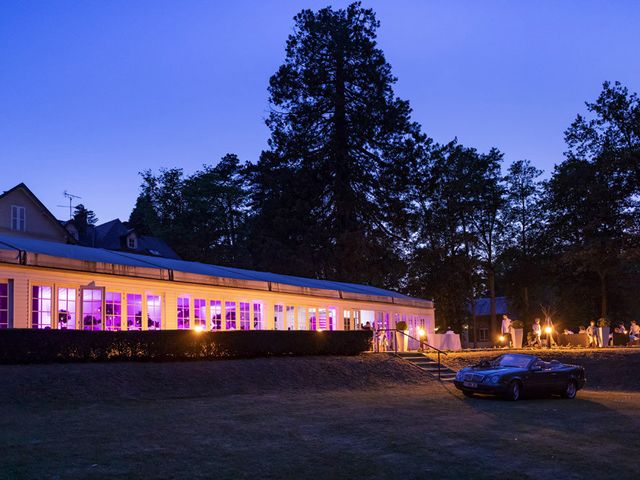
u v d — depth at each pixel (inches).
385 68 2427.4
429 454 471.8
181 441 482.0
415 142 2405.3
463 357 1300.4
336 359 1037.8
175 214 3083.2
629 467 448.5
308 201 2271.2
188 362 831.1
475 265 2566.4
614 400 878.4
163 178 3144.7
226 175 2687.0
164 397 693.9
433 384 1011.3
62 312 834.8
